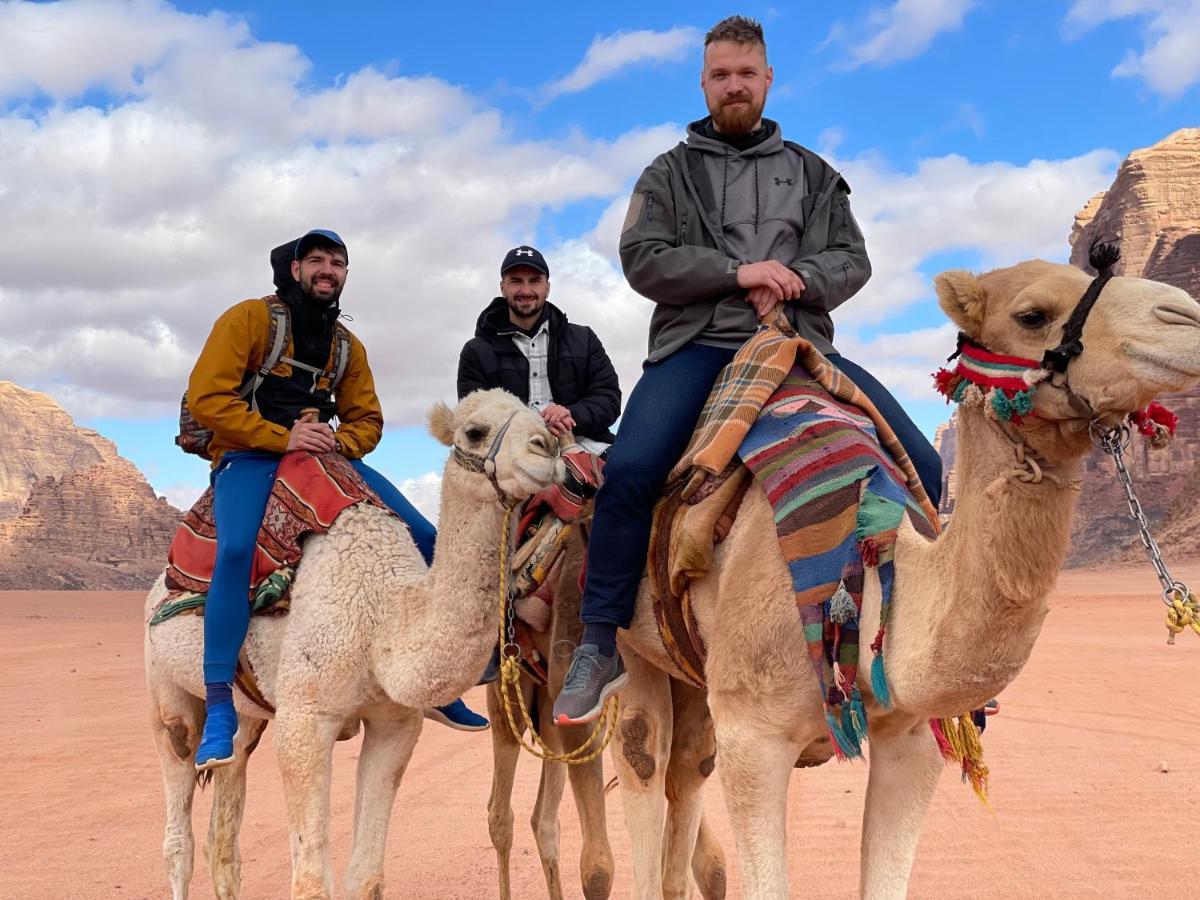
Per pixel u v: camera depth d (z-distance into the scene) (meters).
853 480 4.53
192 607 6.46
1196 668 18.64
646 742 5.47
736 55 5.91
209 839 6.94
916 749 4.54
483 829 9.28
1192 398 141.62
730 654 4.58
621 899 7.45
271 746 14.55
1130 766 10.77
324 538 6.12
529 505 6.28
